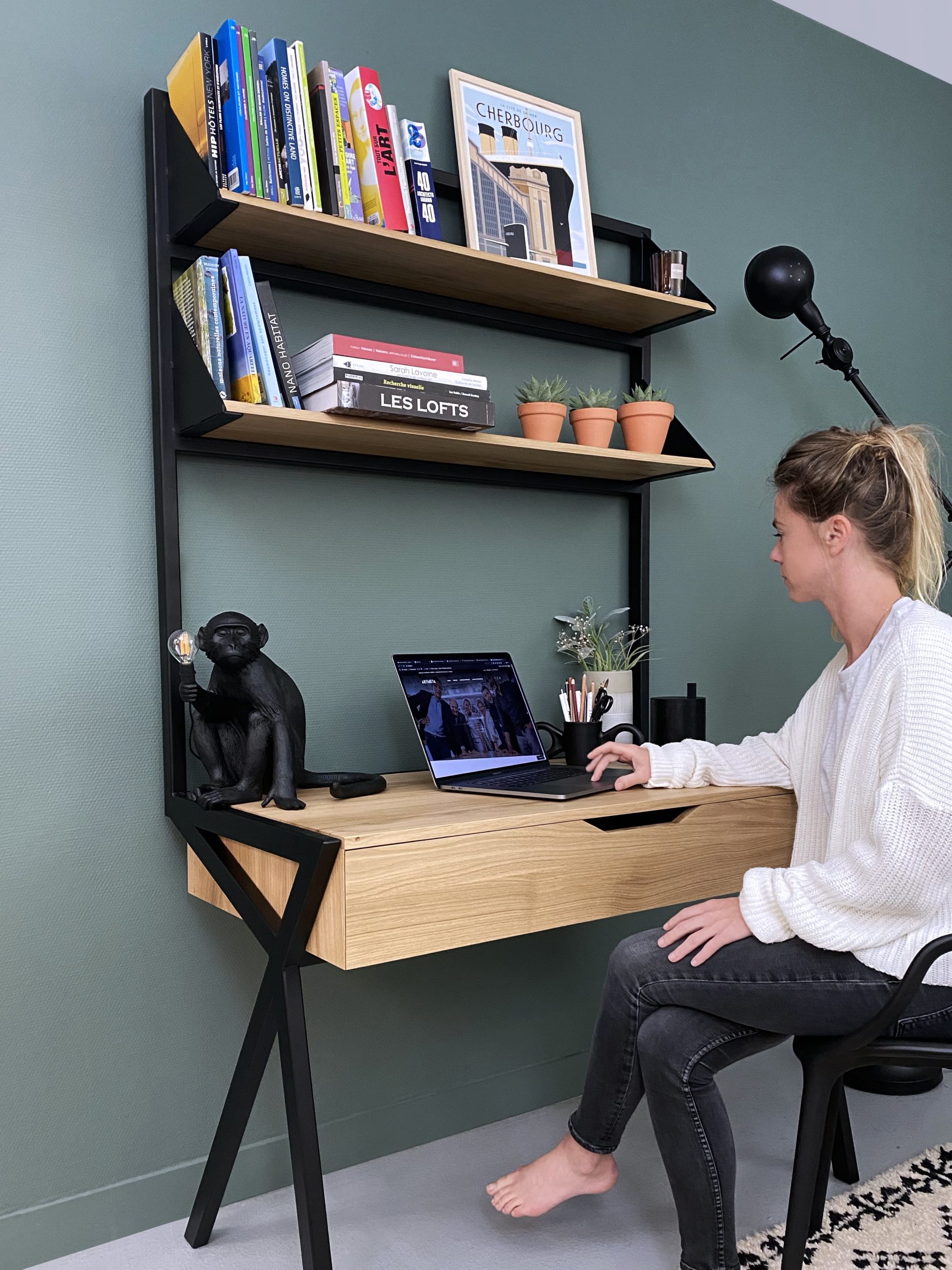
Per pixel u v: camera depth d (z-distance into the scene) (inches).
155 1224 65.4
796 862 63.7
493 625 81.9
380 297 73.6
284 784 58.6
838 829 54.2
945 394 118.9
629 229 87.0
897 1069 85.3
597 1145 58.5
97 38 63.5
